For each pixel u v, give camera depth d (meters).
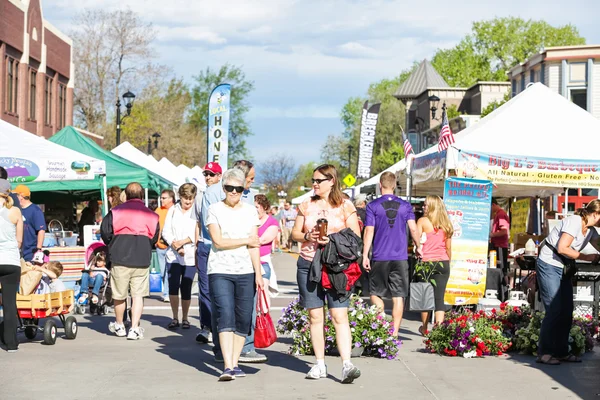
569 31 93.81
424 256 11.75
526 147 15.59
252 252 8.99
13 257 10.80
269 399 7.91
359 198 17.16
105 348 11.27
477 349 10.73
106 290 15.57
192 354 10.73
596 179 15.36
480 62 94.44
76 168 17.73
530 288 14.17
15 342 10.95
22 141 17.92
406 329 13.80
